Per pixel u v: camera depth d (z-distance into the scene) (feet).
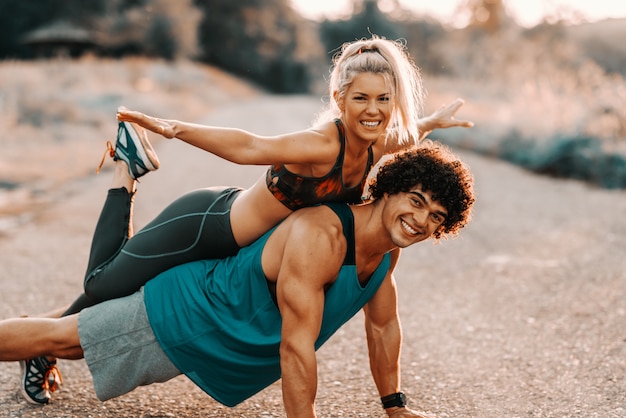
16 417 10.80
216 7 253.85
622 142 43.39
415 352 14.40
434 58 128.67
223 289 9.59
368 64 9.04
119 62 150.51
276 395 12.11
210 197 10.29
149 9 196.95
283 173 9.46
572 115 48.21
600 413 11.25
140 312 9.79
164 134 8.68
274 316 9.64
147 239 10.14
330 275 9.18
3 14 204.03
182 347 9.73
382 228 9.36
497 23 109.19
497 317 16.74
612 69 100.73
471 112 63.26
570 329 15.64
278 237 9.41
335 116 9.73
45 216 28.96
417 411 10.85
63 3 197.06
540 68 74.84
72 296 18.07
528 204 33.17
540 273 20.86
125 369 9.96
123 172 10.75
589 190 37.40
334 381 12.77
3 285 18.81
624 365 13.32
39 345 10.06
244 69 256.73
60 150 50.96
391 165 9.28
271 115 87.81
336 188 9.46
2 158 45.34
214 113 95.40
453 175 9.06
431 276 20.94
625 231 26.45
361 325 16.31
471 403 11.76
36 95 73.05
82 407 11.30
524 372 13.16
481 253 23.82
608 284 19.33
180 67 176.45
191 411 11.30
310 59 269.23
